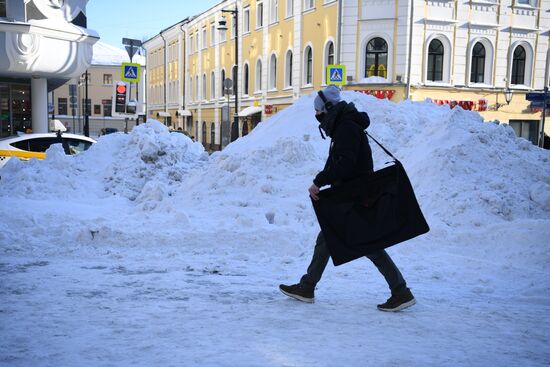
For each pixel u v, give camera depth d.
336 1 25.53
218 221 6.73
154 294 4.47
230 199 7.55
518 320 3.87
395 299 4.00
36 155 12.70
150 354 3.03
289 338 3.35
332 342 3.29
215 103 43.81
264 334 3.43
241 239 6.22
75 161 9.96
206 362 2.90
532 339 3.45
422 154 7.70
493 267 5.35
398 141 8.85
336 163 3.81
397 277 4.01
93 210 7.88
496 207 6.54
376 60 24.81
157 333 3.42
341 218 3.86
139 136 10.36
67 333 3.41
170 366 2.84
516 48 27.19
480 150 7.36
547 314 4.06
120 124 70.69
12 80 23.33
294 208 7.14
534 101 17.67
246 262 5.74
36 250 6.11
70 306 4.07
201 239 6.25
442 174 7.06
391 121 9.27
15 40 20.00
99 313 3.88
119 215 7.48
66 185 8.93
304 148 8.41
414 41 24.30
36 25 20.14
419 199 6.91
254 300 4.31
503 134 7.80
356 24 24.70
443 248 6.01
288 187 7.71
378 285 4.88
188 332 3.45
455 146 7.33
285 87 31.69
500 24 26.12
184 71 52.22
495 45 26.25
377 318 3.84
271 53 33.50
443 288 4.82
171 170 9.84
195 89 49.25
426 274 5.23
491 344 3.33
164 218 7.00
